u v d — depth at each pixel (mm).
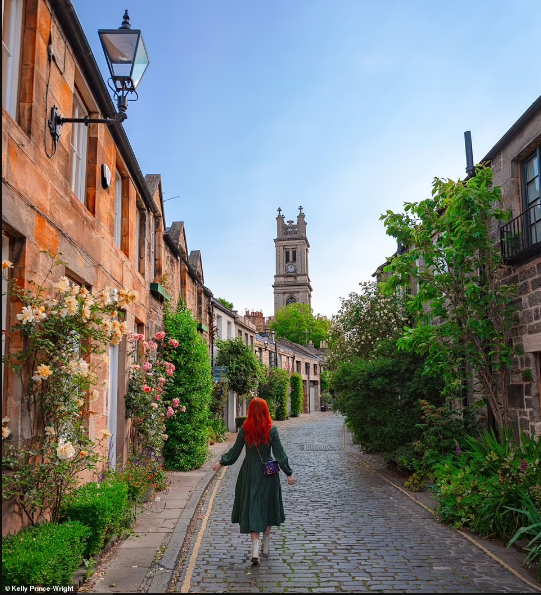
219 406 19312
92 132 7395
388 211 9742
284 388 33375
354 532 6723
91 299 5254
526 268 8766
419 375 11367
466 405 11789
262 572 5230
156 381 10117
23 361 4742
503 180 9641
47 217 5391
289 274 93062
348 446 17594
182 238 15242
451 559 5629
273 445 5832
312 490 9680
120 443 8773
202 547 6109
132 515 6969
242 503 5758
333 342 18609
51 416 5137
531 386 8711
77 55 6359
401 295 16953
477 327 8859
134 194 9906
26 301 4684
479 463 7688
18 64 5051
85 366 5027
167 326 12391
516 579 5055
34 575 3861
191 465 11953
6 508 4469
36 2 5184
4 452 4398
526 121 8789
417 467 10031
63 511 5352
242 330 28688
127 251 9430
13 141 4578
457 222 8977
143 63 5801
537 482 6246
